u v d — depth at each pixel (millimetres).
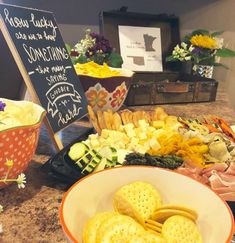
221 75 1827
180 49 1553
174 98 1317
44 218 552
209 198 464
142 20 1611
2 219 540
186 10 1792
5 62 914
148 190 468
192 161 665
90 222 422
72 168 666
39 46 771
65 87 842
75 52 1229
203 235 443
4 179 556
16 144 553
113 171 490
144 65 1585
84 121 1024
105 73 977
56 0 1605
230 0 1705
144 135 794
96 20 1712
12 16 701
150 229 424
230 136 841
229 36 1764
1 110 567
